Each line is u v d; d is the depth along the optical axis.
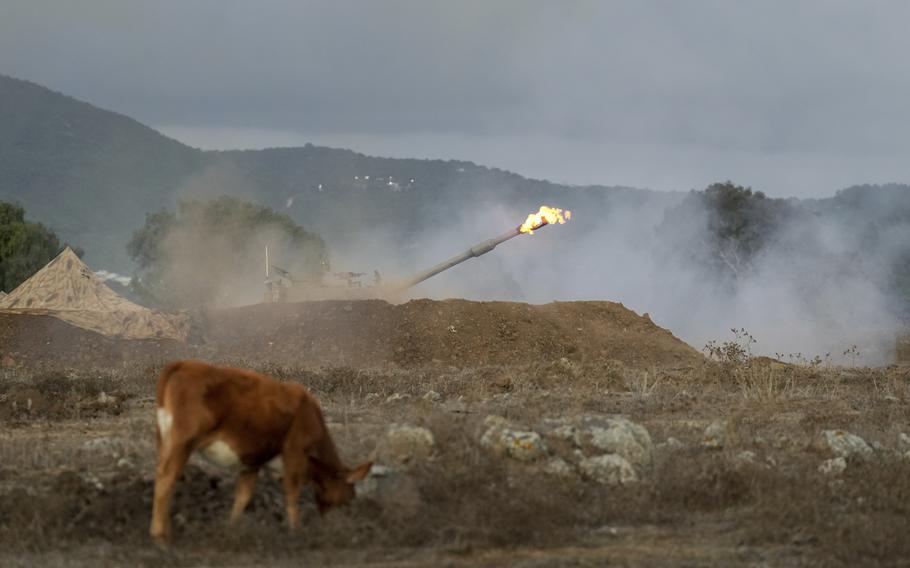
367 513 31.06
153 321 92.88
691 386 69.88
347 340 93.38
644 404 59.75
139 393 62.97
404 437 36.66
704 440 45.34
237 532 29.31
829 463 40.56
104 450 40.88
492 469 35.00
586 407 57.97
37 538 29.31
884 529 31.70
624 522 33.28
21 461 38.56
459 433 37.41
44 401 54.59
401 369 81.44
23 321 90.62
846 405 61.84
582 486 35.91
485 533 30.27
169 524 28.89
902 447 45.97
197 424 28.05
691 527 33.00
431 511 31.61
